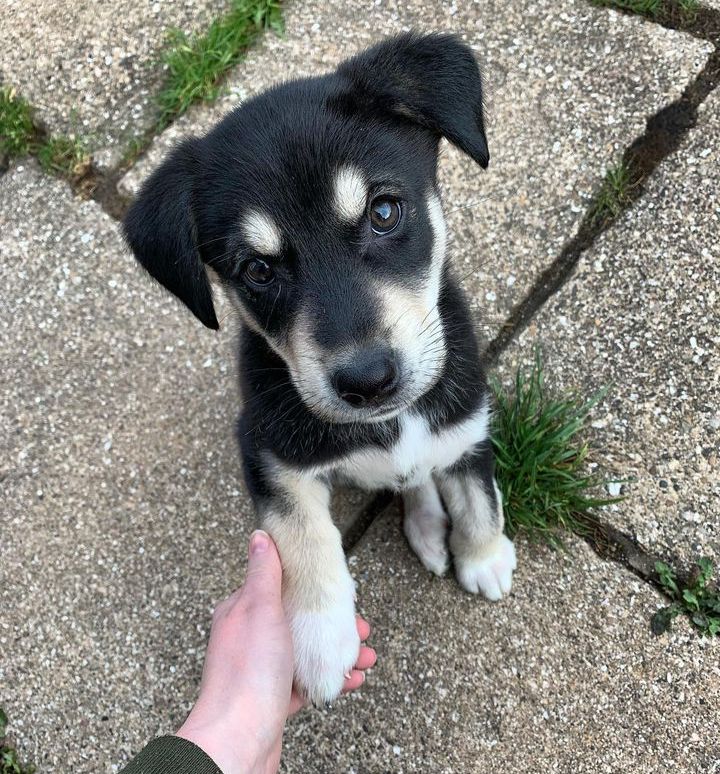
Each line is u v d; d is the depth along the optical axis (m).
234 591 0.47
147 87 0.61
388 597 0.46
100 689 0.45
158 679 0.45
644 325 0.49
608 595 0.44
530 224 0.52
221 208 0.34
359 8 0.61
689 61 0.54
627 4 0.56
